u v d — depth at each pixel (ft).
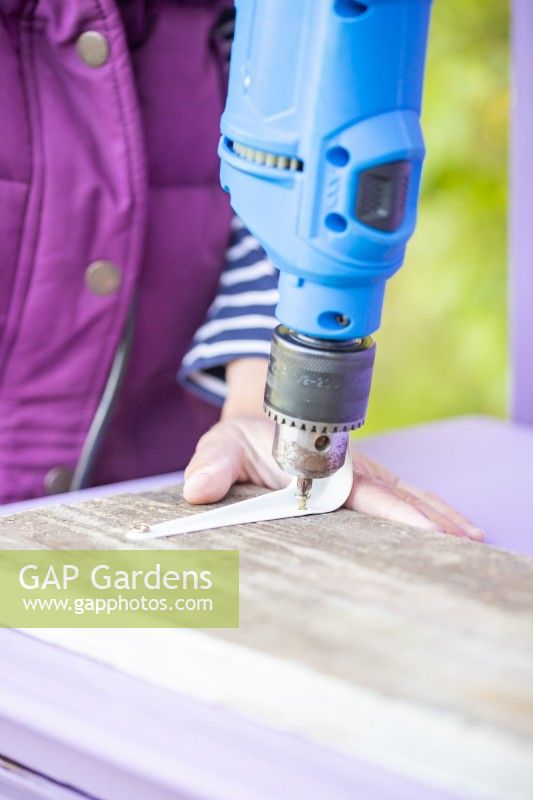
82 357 2.91
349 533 2.32
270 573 2.18
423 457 3.10
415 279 5.71
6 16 2.77
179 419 3.22
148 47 2.95
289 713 1.96
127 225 2.86
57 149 2.82
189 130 3.01
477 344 5.69
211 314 3.14
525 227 3.36
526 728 1.86
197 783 1.97
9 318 2.85
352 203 2.15
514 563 2.24
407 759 1.88
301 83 2.14
